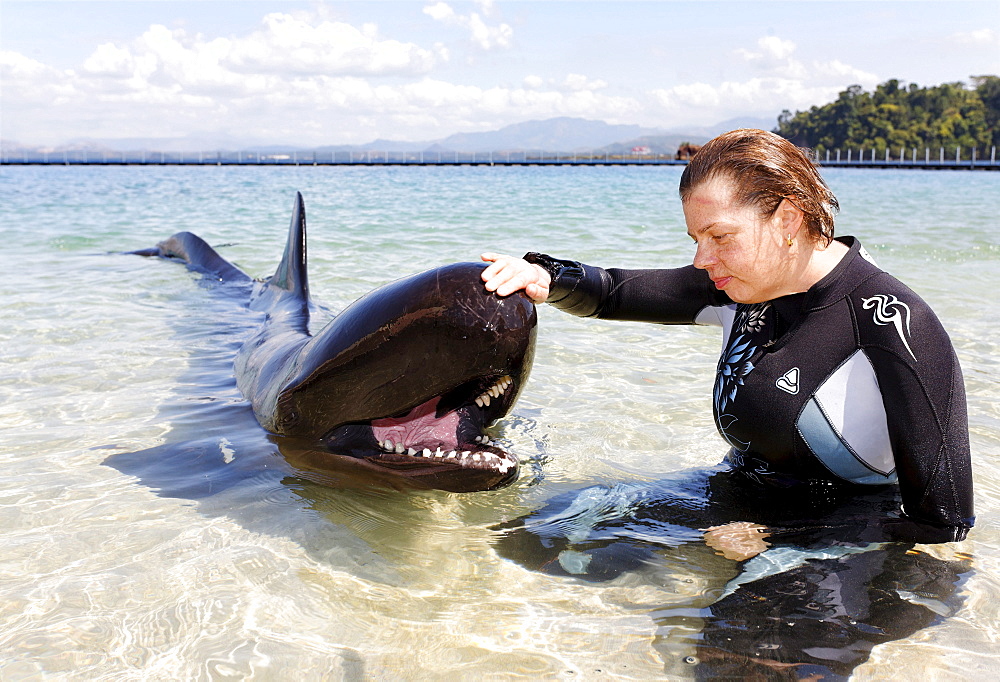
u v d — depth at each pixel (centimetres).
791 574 223
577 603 220
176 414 383
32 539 258
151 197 2058
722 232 218
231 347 511
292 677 190
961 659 187
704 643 197
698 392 416
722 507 264
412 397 267
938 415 216
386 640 205
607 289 295
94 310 604
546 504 287
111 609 219
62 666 194
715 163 216
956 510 219
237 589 230
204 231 1170
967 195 2344
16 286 688
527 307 256
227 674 191
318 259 822
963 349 477
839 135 13350
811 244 226
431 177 3919
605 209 1595
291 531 268
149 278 743
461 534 266
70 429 362
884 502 248
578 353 490
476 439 285
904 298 226
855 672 183
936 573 223
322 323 468
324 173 4603
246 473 314
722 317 281
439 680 188
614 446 342
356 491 300
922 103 13788
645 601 218
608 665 192
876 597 211
